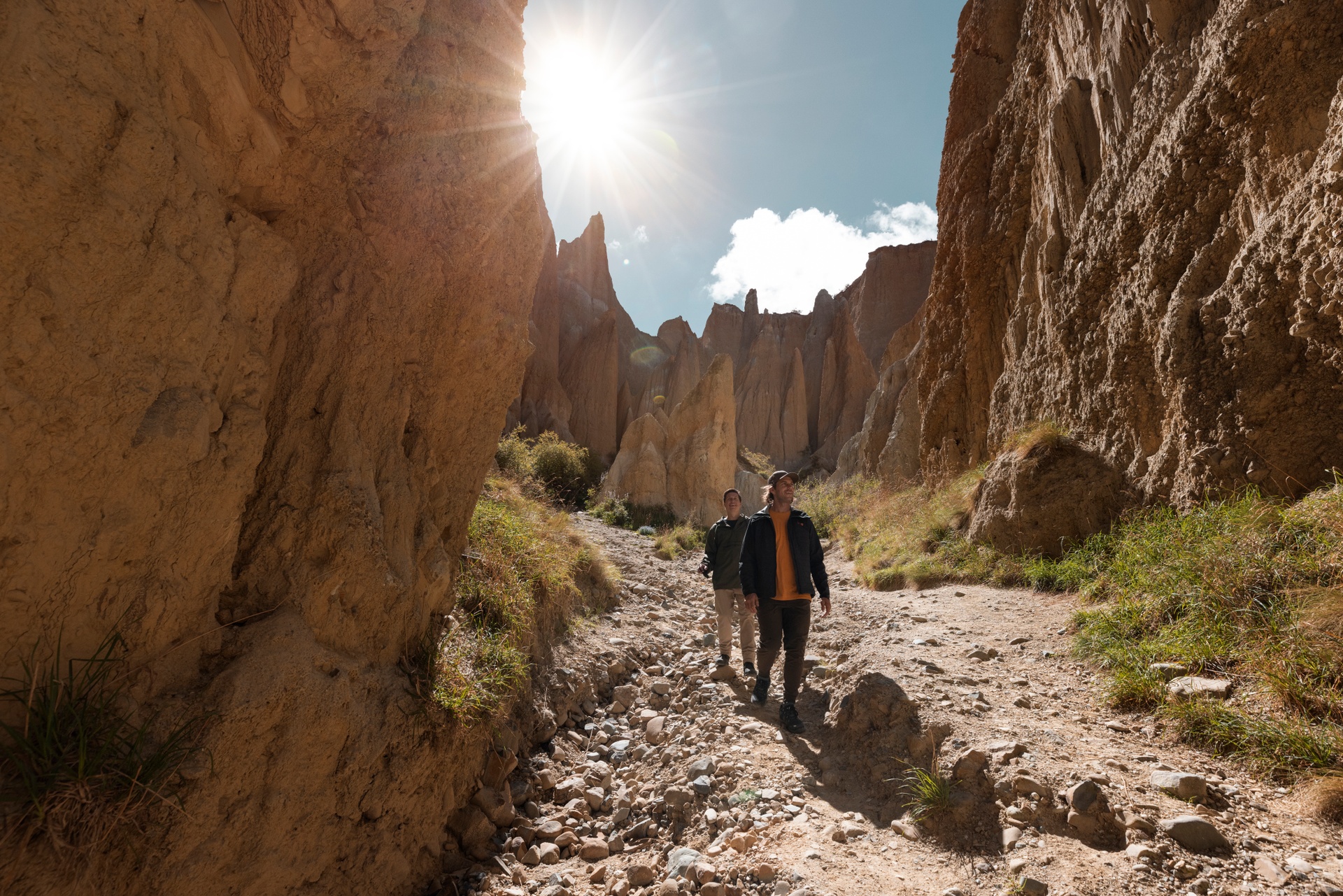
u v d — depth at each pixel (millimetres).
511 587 5137
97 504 1909
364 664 2916
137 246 1966
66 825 1758
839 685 4574
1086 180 9133
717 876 2734
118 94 1927
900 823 2930
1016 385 10164
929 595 7078
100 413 1880
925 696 3809
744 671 5426
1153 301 6555
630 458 21906
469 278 3627
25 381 1711
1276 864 2252
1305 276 4684
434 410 3680
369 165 3094
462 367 3771
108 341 1912
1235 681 3420
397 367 3352
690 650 6496
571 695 5121
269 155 2574
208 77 2242
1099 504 6816
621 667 5941
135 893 1979
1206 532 4730
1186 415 5641
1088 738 3322
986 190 12984
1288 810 2557
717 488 21562
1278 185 5414
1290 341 4953
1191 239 6309
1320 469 4656
